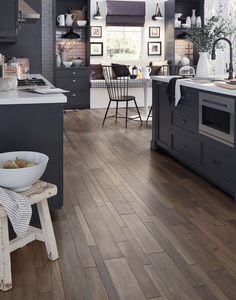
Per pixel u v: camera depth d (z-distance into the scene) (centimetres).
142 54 963
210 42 473
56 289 220
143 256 255
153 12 955
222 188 376
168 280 228
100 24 929
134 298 211
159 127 519
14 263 246
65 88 893
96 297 212
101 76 932
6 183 225
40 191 234
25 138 294
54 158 305
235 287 221
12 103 285
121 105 946
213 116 375
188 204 344
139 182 404
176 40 952
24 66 530
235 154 339
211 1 923
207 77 471
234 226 299
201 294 214
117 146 561
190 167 442
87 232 290
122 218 315
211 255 256
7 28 323
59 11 904
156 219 313
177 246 268
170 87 460
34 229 256
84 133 650
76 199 355
